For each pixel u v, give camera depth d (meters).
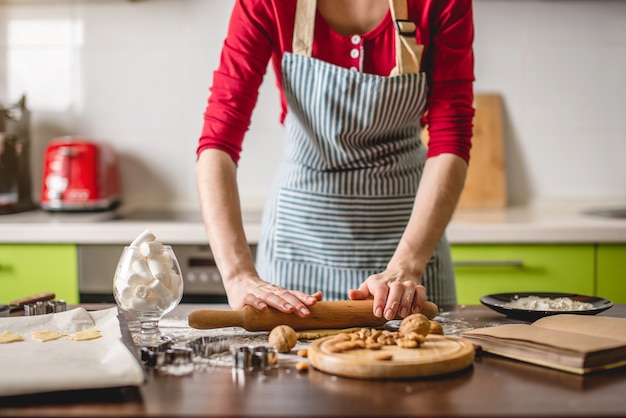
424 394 0.79
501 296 1.31
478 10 2.50
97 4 2.53
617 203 2.54
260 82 1.41
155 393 0.80
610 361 0.89
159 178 2.57
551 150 2.54
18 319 1.09
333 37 1.40
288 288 1.49
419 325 0.98
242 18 1.37
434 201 1.31
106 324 1.08
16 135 2.40
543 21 2.50
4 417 0.72
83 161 2.39
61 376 0.79
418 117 1.45
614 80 2.52
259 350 0.94
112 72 2.55
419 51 1.37
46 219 2.22
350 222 1.46
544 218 2.21
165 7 2.53
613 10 2.49
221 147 1.35
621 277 2.05
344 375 0.86
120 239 2.07
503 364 0.92
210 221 1.27
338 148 1.44
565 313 1.13
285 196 1.50
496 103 2.52
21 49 2.56
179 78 2.54
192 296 2.11
